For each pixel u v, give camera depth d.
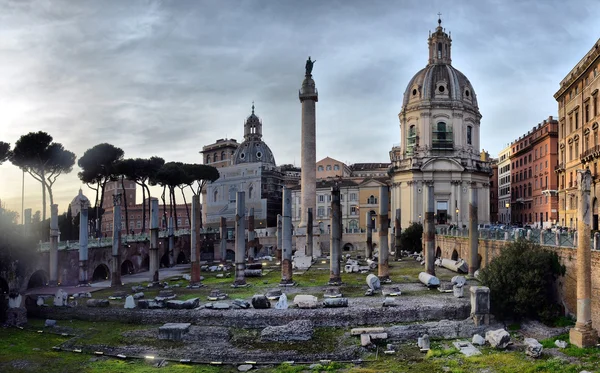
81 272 55.81
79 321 36.53
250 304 37.09
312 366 27.08
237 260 48.75
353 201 124.19
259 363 27.81
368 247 74.69
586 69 62.81
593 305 30.33
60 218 100.94
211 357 28.64
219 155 169.88
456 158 95.25
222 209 141.25
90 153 88.06
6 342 31.56
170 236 83.06
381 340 30.12
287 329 30.97
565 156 73.62
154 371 26.83
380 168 153.25
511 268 34.38
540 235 37.81
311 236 72.50
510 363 26.47
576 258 32.03
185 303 36.09
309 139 72.38
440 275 52.69
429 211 49.97
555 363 26.05
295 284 48.25
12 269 42.34
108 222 162.00
